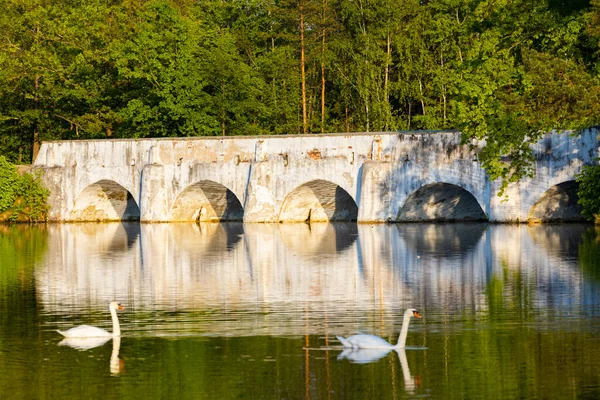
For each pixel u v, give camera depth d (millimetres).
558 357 39938
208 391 36375
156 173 116125
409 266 67062
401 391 36156
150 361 40156
